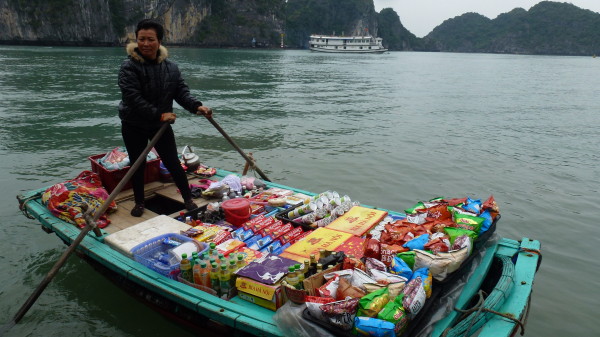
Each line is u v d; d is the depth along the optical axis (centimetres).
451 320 298
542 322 420
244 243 377
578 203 712
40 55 4312
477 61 8900
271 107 1634
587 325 416
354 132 1201
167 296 330
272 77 3117
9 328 378
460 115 1572
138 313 418
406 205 688
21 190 693
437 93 2330
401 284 284
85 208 398
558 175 858
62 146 962
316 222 423
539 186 791
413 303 263
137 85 417
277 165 866
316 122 1340
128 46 413
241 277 313
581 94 2475
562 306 444
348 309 256
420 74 4019
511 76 4131
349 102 1850
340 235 388
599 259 536
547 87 2930
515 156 991
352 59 7512
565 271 508
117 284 406
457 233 342
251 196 514
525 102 2023
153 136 452
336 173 827
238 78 2912
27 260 501
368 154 967
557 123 1449
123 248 375
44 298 438
